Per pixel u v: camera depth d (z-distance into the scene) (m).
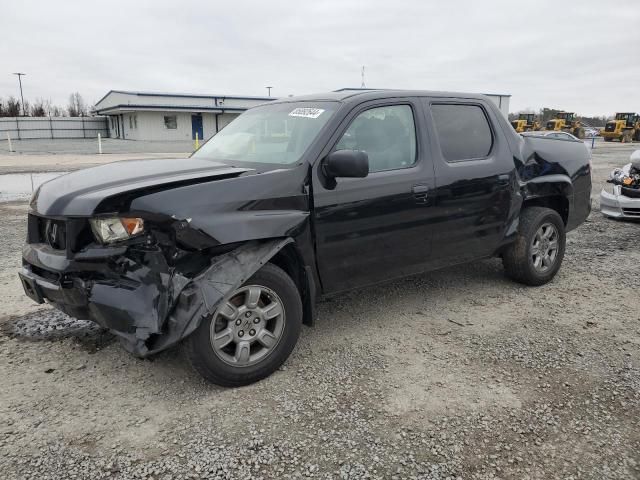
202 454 2.58
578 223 5.55
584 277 5.48
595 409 2.98
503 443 2.68
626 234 7.67
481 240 4.55
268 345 3.29
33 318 4.20
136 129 47.91
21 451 2.58
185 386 3.22
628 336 3.98
